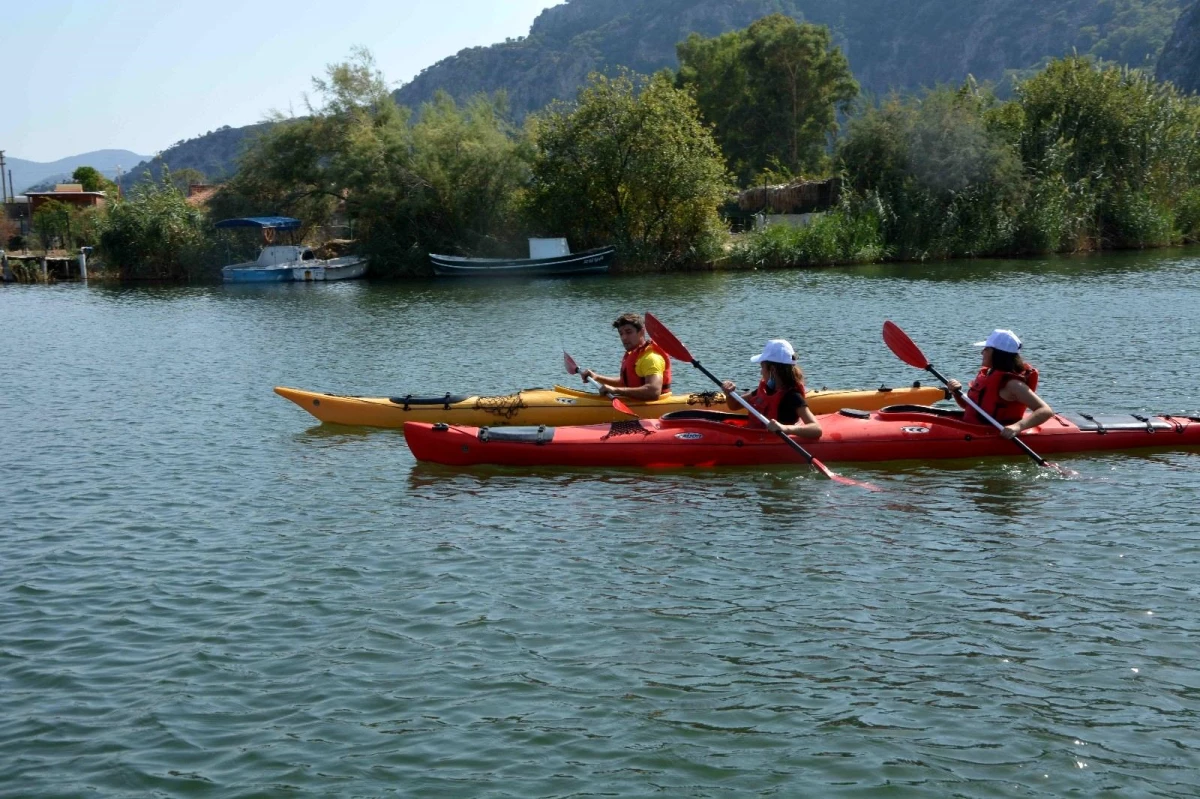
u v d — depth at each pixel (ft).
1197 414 38.93
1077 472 32.30
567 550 26.11
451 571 24.79
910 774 16.16
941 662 19.74
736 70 216.95
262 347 67.15
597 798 15.67
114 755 17.10
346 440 38.88
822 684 18.97
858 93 223.92
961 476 32.17
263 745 17.28
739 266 127.24
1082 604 22.22
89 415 45.01
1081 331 61.16
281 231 142.61
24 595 23.90
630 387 38.42
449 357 60.08
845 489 31.01
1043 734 17.22
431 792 15.88
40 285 134.62
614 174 128.47
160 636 21.54
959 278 101.50
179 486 33.01
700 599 22.85
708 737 17.28
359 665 20.02
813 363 54.03
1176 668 19.33
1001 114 142.20
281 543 27.17
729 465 33.53
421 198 133.69
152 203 139.64
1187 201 142.20
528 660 20.08
